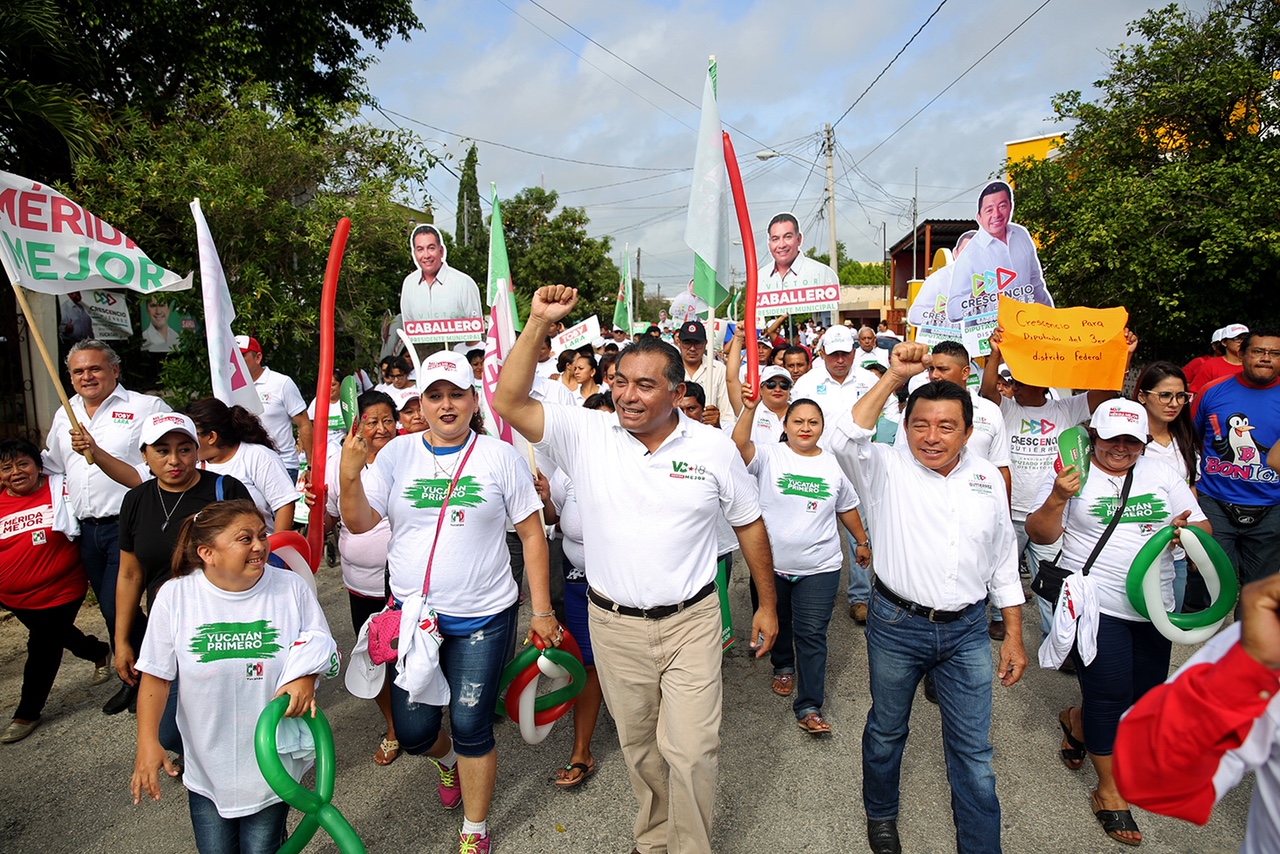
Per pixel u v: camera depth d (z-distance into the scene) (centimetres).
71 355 451
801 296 615
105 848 336
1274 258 883
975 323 583
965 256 586
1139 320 1007
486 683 311
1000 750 402
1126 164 1033
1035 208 1074
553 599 479
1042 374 465
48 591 424
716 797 363
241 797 260
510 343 484
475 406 323
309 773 384
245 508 259
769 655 523
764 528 304
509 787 373
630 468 282
